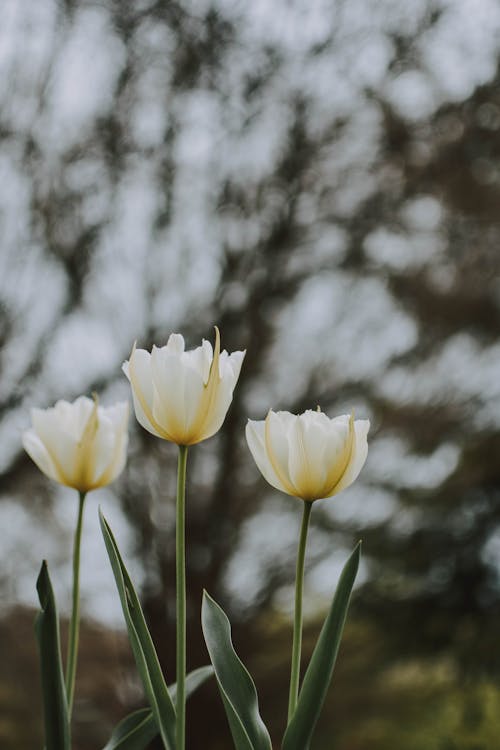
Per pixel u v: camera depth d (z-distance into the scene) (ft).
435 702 25.85
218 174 24.76
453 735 25.91
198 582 25.41
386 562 22.47
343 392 25.79
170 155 24.16
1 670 25.07
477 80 25.00
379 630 22.45
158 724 3.18
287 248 25.41
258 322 25.26
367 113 25.36
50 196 22.80
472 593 21.86
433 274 26.04
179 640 3.14
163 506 25.02
